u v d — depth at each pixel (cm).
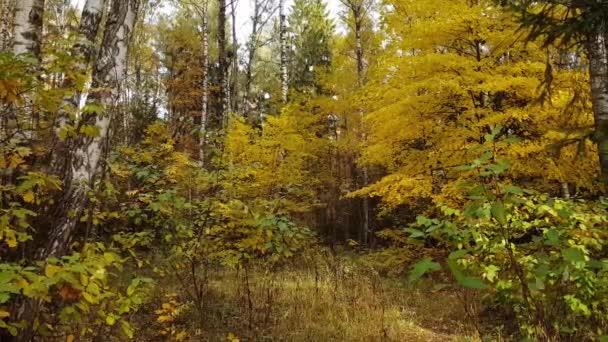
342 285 766
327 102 1541
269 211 588
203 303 607
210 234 582
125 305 325
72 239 332
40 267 270
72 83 318
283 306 645
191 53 2017
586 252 355
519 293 389
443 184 830
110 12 386
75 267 244
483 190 231
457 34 848
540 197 414
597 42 589
